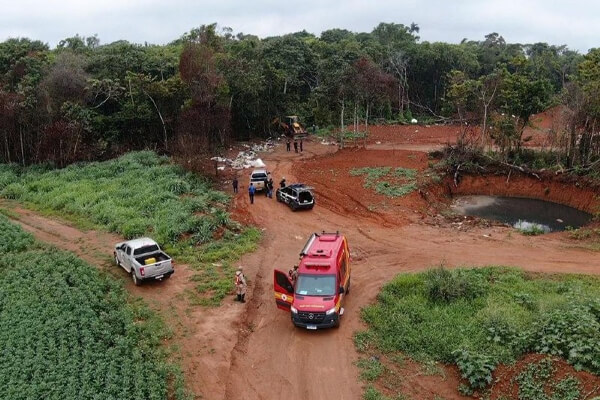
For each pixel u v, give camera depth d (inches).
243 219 1316.4
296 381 679.1
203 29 2566.4
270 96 2479.1
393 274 995.9
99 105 2107.5
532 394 601.3
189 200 1354.6
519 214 1470.2
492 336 721.6
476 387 646.5
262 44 2930.6
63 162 1867.6
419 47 3181.6
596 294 818.8
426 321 789.9
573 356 621.6
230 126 2239.2
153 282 975.0
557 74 3235.7
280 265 1054.4
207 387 669.9
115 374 661.9
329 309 764.6
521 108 1716.3
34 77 2156.7
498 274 955.3
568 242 1149.1
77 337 761.0
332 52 3053.6
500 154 1763.0
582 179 1534.2
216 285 943.0
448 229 1262.3
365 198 1476.4
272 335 791.7
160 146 2087.8
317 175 1724.9
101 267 1054.4
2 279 967.6
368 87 2138.3
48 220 1366.9
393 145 2263.8
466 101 2103.8
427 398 641.6
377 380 672.4
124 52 2384.4
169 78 2194.9
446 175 1688.0
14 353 727.7
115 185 1550.2
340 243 882.1
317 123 2682.1
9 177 1723.7
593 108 1551.4
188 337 784.3
